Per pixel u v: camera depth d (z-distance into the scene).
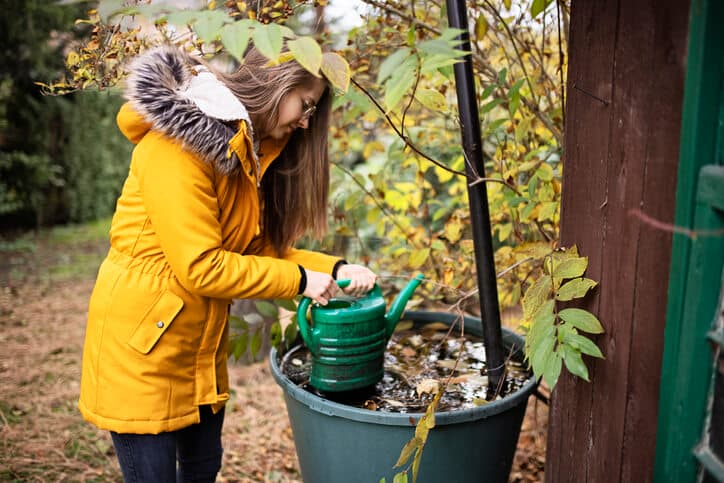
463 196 2.27
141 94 1.19
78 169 7.11
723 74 0.85
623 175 1.08
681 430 0.94
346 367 1.47
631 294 1.08
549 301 1.20
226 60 1.63
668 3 0.95
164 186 1.22
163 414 1.34
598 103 1.14
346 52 1.82
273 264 1.34
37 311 4.19
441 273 2.18
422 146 2.28
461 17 1.35
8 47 5.81
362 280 1.51
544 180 1.68
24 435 2.44
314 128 1.52
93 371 1.35
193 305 1.34
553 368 1.10
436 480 1.41
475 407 1.35
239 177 1.36
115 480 2.16
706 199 0.85
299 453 1.60
